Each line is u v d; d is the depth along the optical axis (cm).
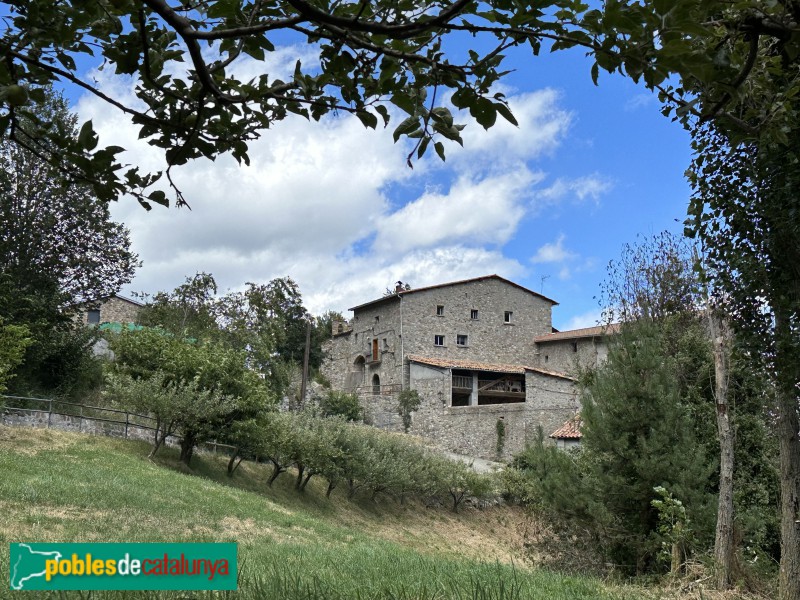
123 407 2586
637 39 222
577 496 1439
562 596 690
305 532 1691
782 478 879
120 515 1323
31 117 293
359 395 4375
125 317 4497
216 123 306
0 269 2533
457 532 2841
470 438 3997
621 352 1484
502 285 4884
